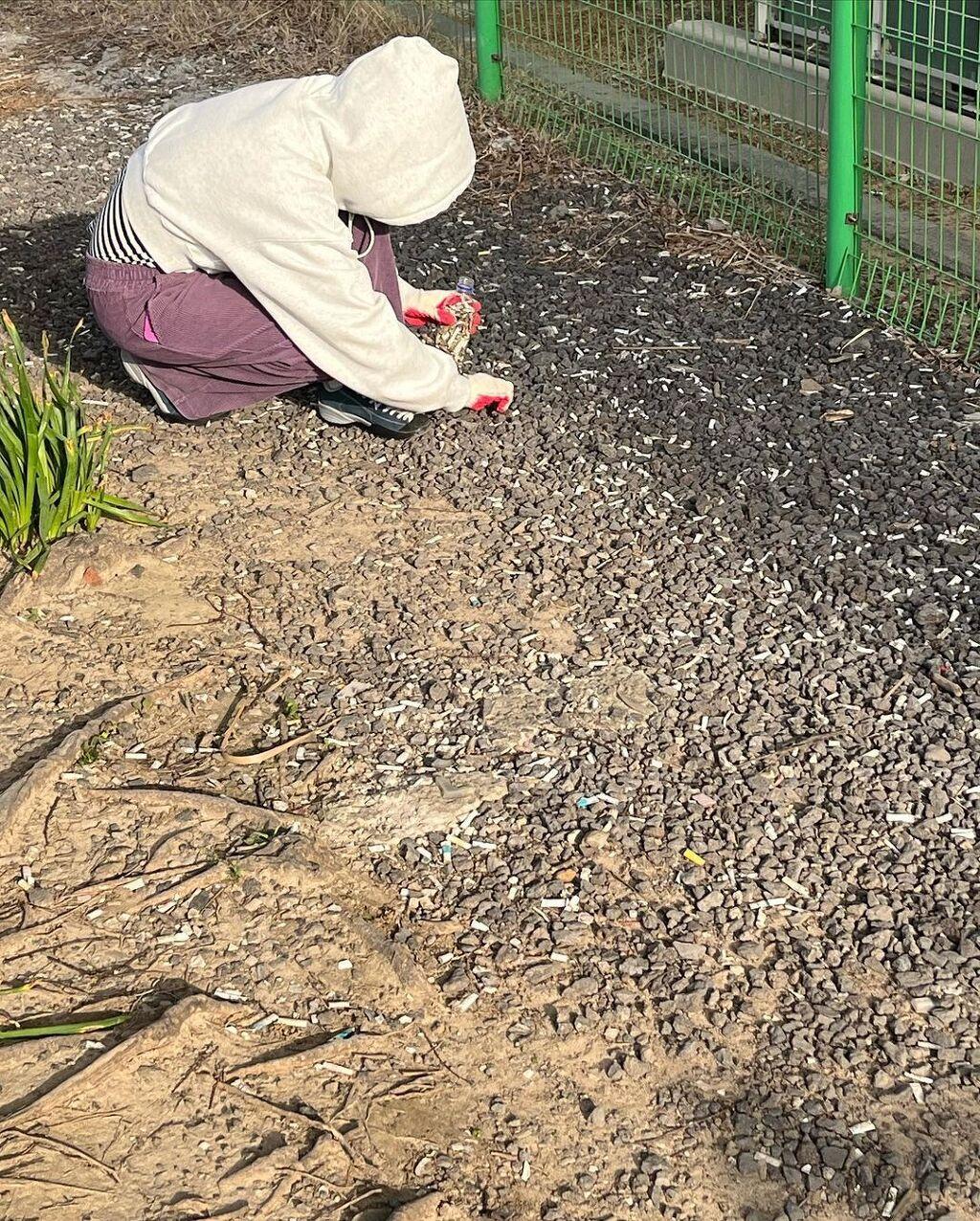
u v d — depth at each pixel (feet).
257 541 12.48
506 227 18.58
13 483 12.00
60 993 8.38
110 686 10.77
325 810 9.66
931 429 13.89
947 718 10.28
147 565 12.10
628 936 8.74
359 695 10.68
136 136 22.12
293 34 25.85
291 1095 7.82
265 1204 7.25
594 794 9.73
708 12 22.35
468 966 8.57
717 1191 7.34
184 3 26.86
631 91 22.16
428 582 11.93
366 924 8.77
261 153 11.62
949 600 11.48
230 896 9.02
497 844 9.37
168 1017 8.09
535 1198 7.31
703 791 9.74
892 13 19.07
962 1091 7.80
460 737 10.25
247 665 11.00
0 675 10.84
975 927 8.68
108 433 12.76
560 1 23.71
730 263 17.38
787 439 13.80
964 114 18.70
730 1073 7.93
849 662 10.89
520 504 12.98
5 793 9.61
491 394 14.06
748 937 8.71
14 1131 7.58
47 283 17.07
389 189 11.75
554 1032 8.18
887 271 16.20
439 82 11.43
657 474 13.34
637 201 19.11
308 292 12.18
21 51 26.17
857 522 12.53
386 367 12.74
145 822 9.57
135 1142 7.56
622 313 16.28
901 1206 7.25
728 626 11.34
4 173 20.75
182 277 12.60
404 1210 7.14
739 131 19.74
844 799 9.63
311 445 13.89
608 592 11.76
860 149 15.87
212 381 13.56
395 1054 8.05
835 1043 8.07
